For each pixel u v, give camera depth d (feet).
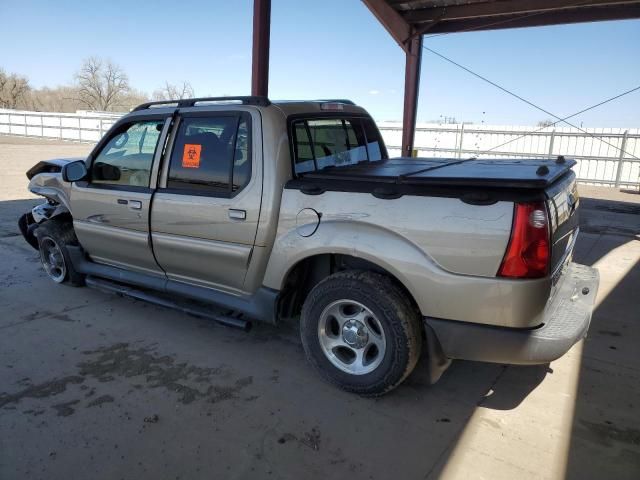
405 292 9.83
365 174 10.17
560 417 9.75
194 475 8.10
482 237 8.61
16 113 118.01
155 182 12.91
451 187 8.94
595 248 23.68
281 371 11.48
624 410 9.99
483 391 10.71
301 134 11.59
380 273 10.11
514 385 10.95
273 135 10.92
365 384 10.11
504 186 8.54
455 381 11.12
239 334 13.47
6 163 60.54
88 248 15.37
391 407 10.07
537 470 8.27
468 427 9.43
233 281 12.00
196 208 11.96
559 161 12.66
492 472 8.21
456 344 9.21
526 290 8.47
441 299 9.10
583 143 57.11
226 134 11.64
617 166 55.62
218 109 11.84
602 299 16.25
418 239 9.18
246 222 11.20
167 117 12.82
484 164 12.43
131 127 13.71
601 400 10.34
